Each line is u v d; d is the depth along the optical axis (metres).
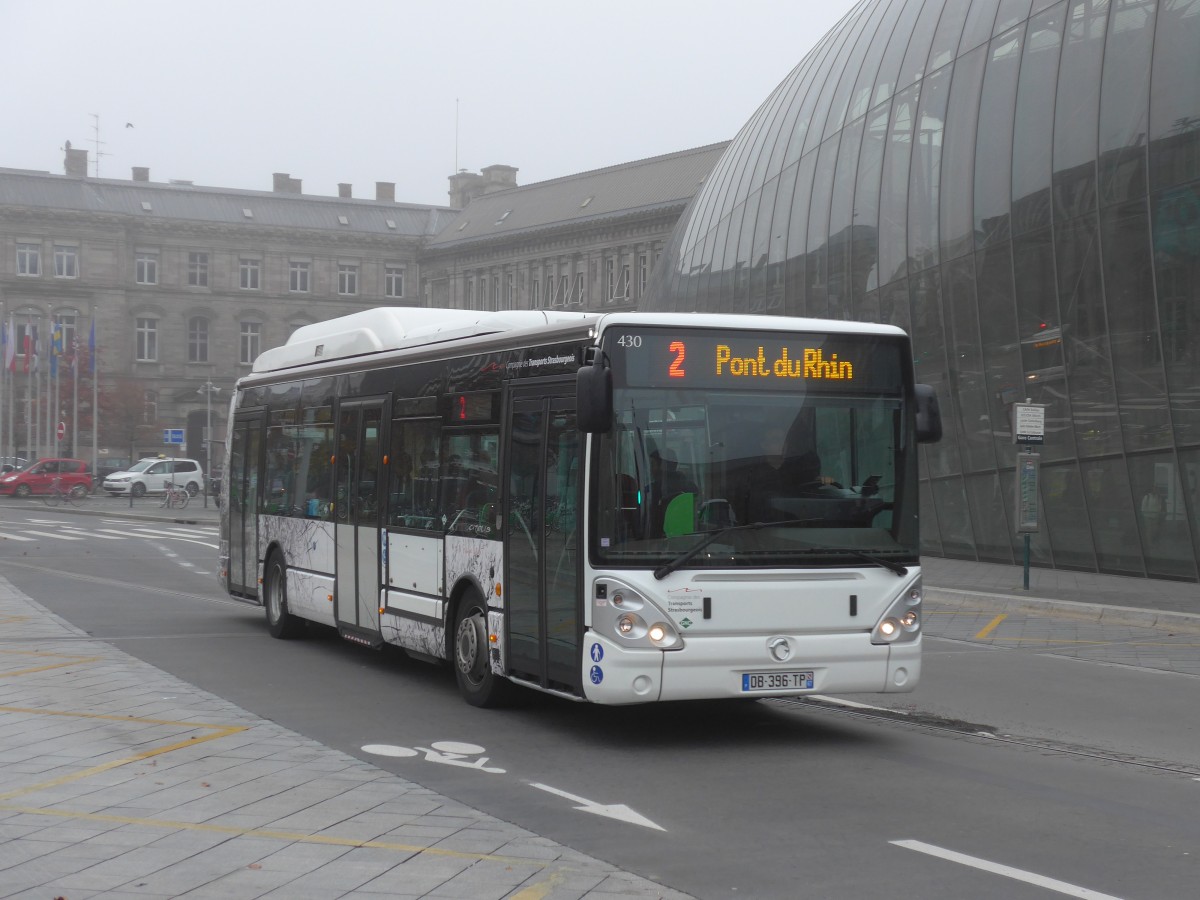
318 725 10.22
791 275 36.16
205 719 10.15
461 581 11.27
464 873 6.19
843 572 9.59
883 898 5.97
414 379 12.45
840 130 33.91
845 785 8.31
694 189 82.25
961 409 28.16
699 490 9.39
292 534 15.19
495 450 10.80
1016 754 9.40
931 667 13.98
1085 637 16.59
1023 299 25.86
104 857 6.43
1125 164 23.12
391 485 12.79
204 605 19.58
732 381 9.58
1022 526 21.16
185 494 57.62
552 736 9.88
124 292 98.00
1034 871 6.41
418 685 12.27
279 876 6.12
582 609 9.33
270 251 102.31
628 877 6.18
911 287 29.80
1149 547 23.20
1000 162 26.44
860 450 9.79
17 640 14.90
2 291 94.62
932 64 29.48
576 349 9.67
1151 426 22.94
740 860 6.56
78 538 37.12
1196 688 12.62
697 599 9.26
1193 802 7.95
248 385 17.23
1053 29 25.20
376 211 105.94
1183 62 22.03
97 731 9.62
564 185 94.31
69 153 104.94
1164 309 22.47
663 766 8.86
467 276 98.56
